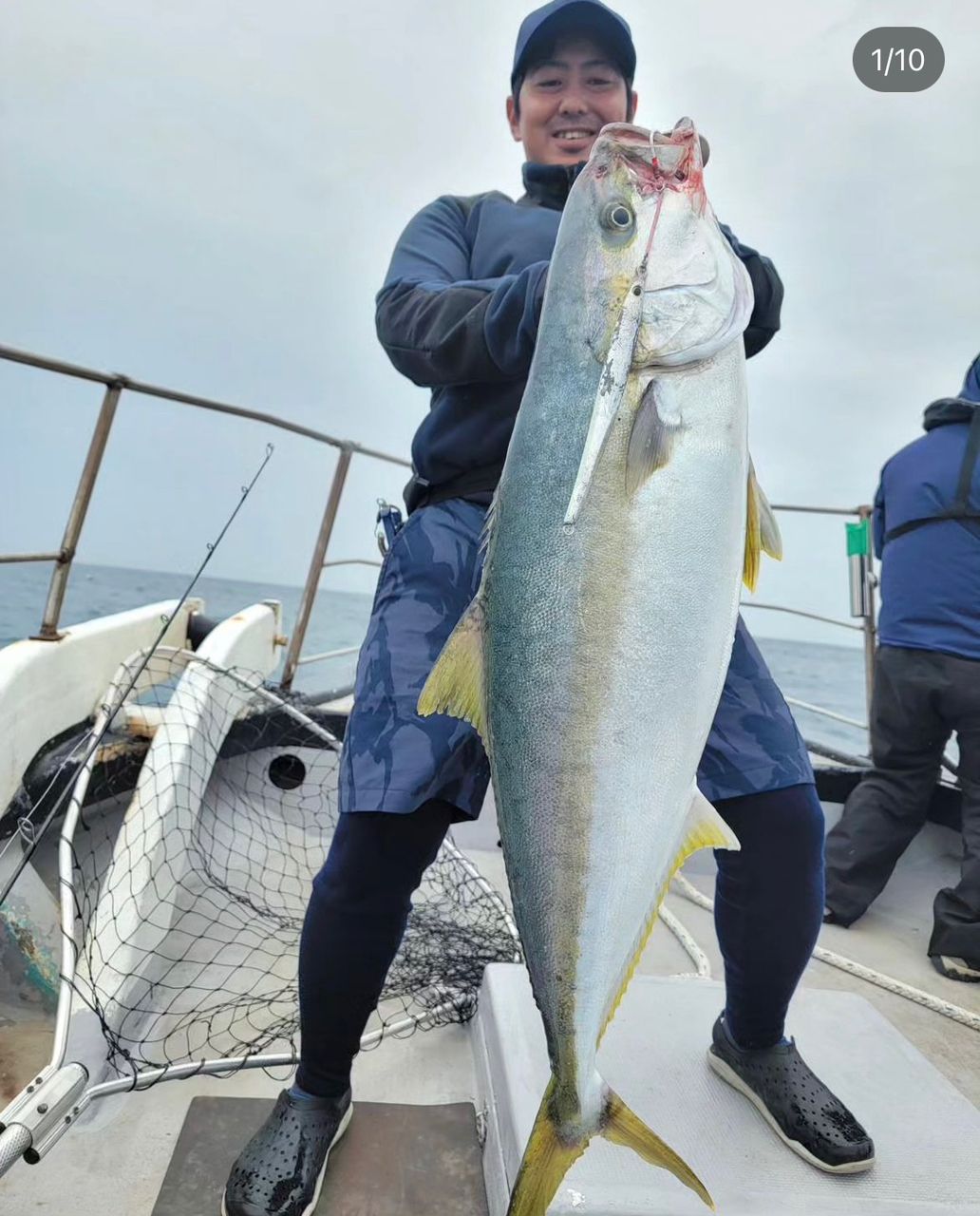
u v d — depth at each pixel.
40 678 2.64
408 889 1.48
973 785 2.85
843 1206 1.37
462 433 1.72
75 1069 1.44
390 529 1.85
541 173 1.95
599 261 1.31
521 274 1.45
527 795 1.27
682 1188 1.37
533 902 1.26
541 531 1.28
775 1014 1.57
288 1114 1.51
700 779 1.53
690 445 1.28
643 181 1.33
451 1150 1.67
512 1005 1.78
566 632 1.25
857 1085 1.68
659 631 1.25
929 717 2.96
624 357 1.27
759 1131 1.54
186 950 2.43
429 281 1.68
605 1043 1.78
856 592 4.13
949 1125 1.58
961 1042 2.33
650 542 1.25
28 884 2.13
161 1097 1.81
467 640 1.35
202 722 2.77
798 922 1.52
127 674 2.95
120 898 2.15
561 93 1.94
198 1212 1.49
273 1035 2.02
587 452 1.25
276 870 3.03
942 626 2.90
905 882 3.36
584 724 1.24
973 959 2.69
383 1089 1.88
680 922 2.84
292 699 3.58
